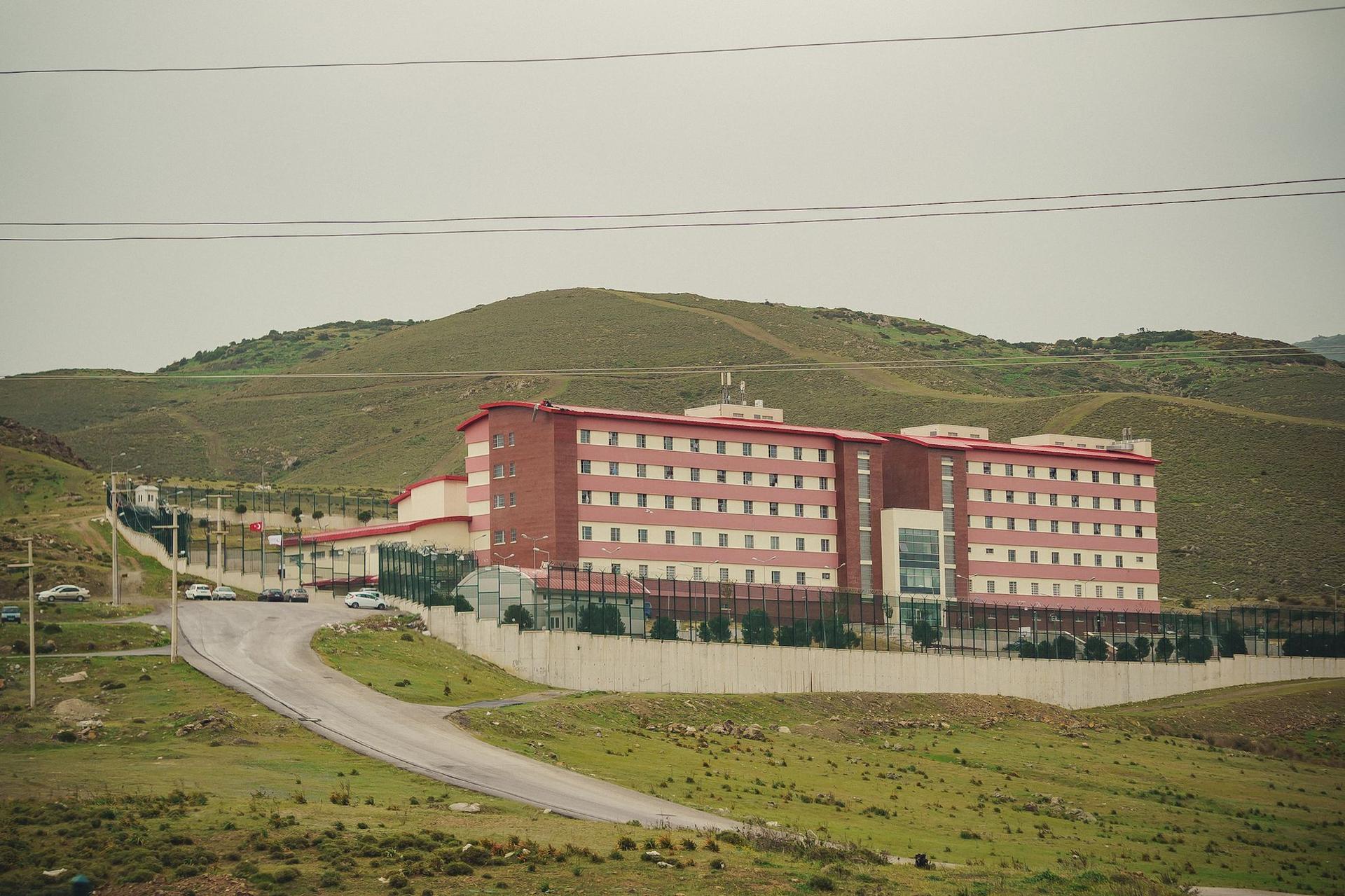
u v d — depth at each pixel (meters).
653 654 119.44
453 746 78.12
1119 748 125.44
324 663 101.44
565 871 51.09
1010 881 58.78
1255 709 149.50
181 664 96.75
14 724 79.44
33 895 47.09
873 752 108.38
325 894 48.09
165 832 54.03
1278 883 75.94
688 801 73.06
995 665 143.75
